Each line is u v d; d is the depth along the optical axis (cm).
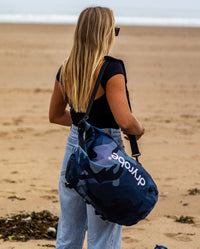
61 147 1230
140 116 1644
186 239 638
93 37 379
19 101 1862
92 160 362
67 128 1467
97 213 375
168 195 840
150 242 626
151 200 369
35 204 781
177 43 4456
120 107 366
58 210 752
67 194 413
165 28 6606
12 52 3331
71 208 416
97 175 358
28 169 1012
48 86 2220
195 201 805
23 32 5000
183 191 864
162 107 1825
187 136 1377
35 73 2569
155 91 2180
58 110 432
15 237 618
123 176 358
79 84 386
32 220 675
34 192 852
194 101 1977
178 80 2519
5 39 4172
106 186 356
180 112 1742
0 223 665
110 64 373
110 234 396
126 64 2994
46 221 675
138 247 608
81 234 429
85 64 380
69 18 9050
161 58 3359
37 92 2069
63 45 3900
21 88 2134
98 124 385
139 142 1283
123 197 358
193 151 1202
